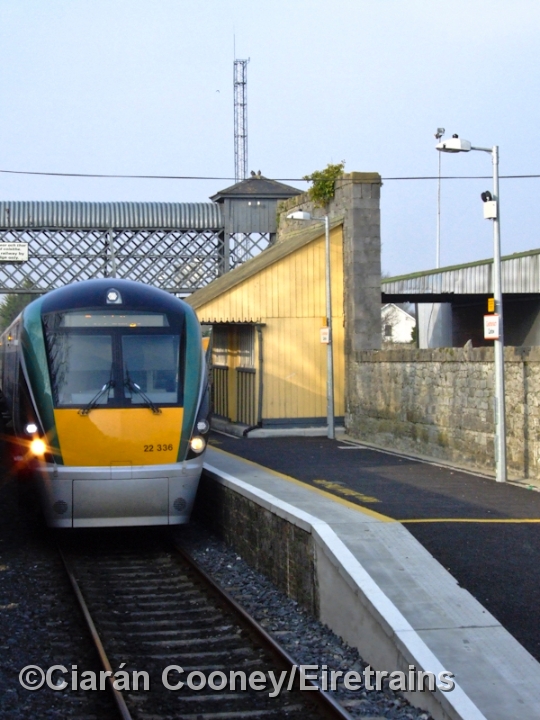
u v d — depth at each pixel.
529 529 10.38
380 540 9.16
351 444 22.83
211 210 33.16
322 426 25.89
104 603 10.12
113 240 32.19
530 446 15.38
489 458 16.88
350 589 7.91
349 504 11.21
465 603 7.58
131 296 13.55
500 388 15.22
